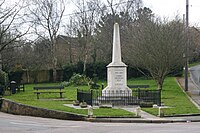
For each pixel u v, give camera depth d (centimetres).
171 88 4253
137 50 4119
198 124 1839
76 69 6012
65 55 6862
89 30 6288
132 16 6725
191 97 3406
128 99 2747
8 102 2880
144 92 2822
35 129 1616
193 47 5938
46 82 5997
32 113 2502
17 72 5709
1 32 4722
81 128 1648
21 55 5881
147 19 4759
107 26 6344
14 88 3956
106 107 2502
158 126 1719
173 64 3941
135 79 5644
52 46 5969
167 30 3947
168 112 2264
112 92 2855
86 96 2731
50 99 3203
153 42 3931
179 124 1847
